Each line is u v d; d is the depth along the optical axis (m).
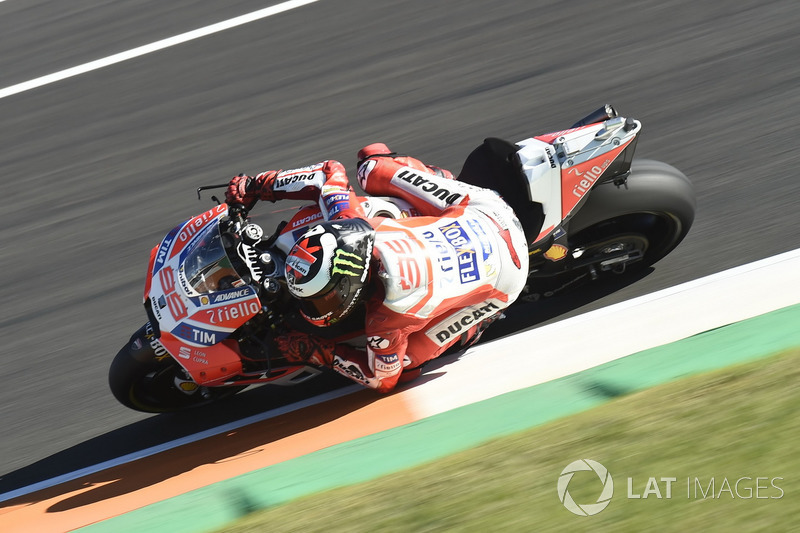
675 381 14.19
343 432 15.07
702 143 23.30
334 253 13.70
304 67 31.00
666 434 12.91
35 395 18.91
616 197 17.45
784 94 24.59
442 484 12.62
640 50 28.09
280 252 15.55
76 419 18.02
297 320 15.40
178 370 16.42
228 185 16.30
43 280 22.89
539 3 32.16
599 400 14.19
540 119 25.67
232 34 34.03
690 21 29.12
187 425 17.14
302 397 17.30
